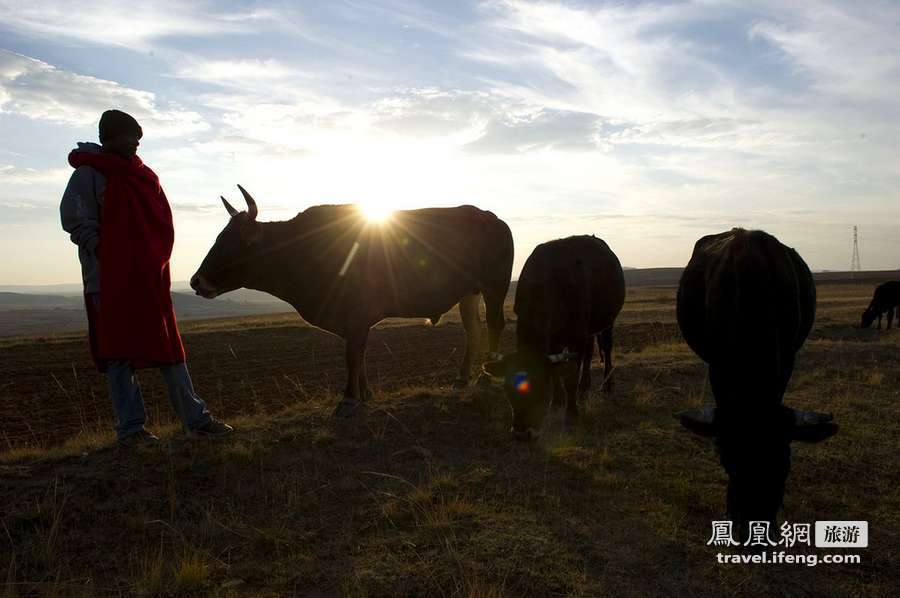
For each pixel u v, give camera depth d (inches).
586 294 271.1
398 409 283.3
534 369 227.8
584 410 292.5
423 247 309.6
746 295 161.5
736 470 143.3
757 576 153.9
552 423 277.9
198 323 1406.3
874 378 358.6
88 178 213.0
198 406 240.1
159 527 176.1
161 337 221.3
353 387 282.2
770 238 177.0
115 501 187.8
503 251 351.3
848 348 492.4
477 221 339.9
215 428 241.1
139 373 520.7
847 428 267.1
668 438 254.5
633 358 459.5
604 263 297.3
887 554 165.0
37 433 329.7
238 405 389.4
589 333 304.2
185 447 225.1
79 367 585.3
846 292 2196.1
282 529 173.2
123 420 228.1
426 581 146.3
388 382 447.2
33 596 141.7
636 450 241.3
